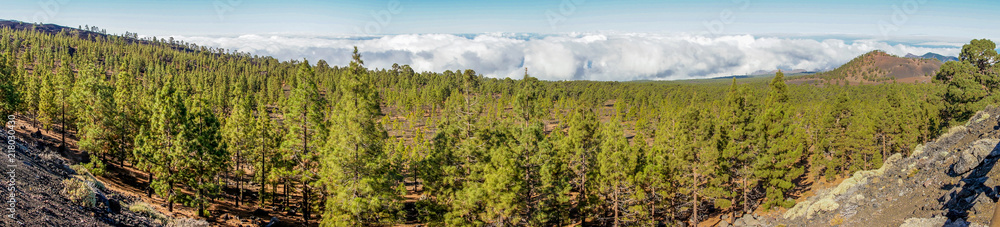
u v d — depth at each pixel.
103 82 47.75
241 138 48.28
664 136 57.12
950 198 27.00
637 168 43.50
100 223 24.72
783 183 47.03
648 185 43.84
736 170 49.00
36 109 68.94
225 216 39.81
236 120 48.91
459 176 43.91
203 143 37.62
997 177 24.92
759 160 46.28
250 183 57.31
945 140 42.16
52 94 62.22
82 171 37.50
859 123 63.16
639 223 44.12
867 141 58.47
